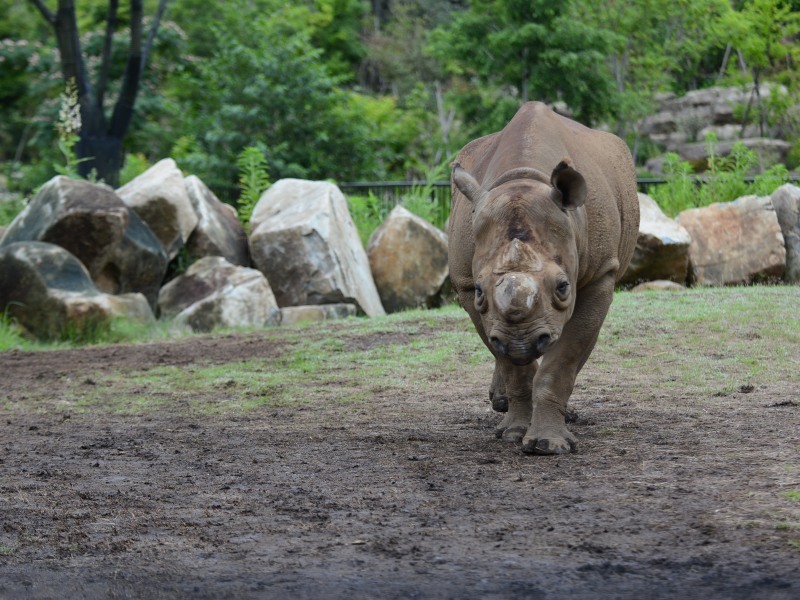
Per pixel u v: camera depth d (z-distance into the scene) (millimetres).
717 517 8609
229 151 45000
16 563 8242
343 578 7586
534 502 9430
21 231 25641
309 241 26625
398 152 58781
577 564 7652
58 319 23516
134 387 17875
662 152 61656
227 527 9062
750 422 12797
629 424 13023
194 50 64188
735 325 20094
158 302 26219
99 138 38312
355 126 47031
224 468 11484
